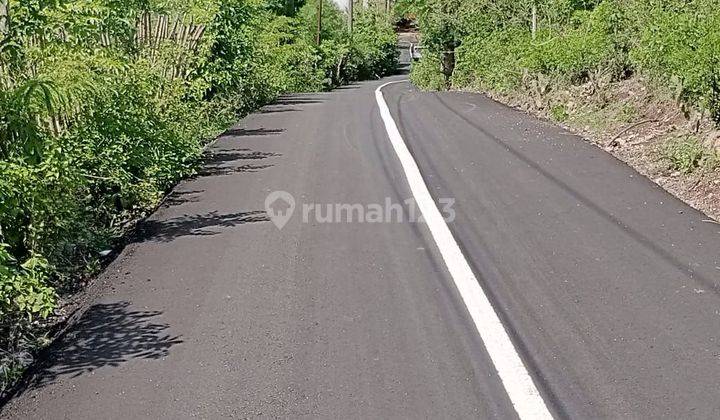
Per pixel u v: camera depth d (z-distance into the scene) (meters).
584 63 15.57
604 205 8.09
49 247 6.63
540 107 16.73
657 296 5.59
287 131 14.05
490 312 5.34
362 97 21.83
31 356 4.94
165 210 8.27
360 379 4.42
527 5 23.03
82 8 7.11
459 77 29.78
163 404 4.20
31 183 6.06
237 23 18.09
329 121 15.40
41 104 6.17
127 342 4.99
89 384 4.45
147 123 9.48
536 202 8.27
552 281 5.93
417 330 5.07
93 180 8.16
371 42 54.81
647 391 4.24
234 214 8.03
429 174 9.72
